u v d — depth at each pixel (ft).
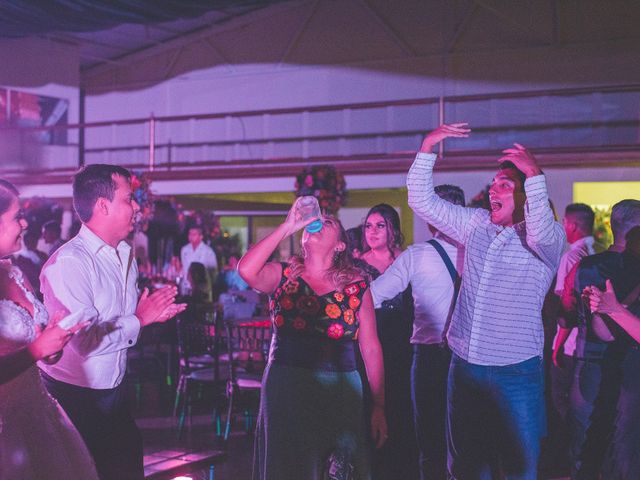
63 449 8.89
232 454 17.83
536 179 9.76
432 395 12.40
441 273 12.23
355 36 52.44
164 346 37.45
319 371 9.53
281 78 54.70
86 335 9.39
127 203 10.07
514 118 48.16
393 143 51.44
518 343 10.32
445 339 12.25
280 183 42.11
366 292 10.02
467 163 36.96
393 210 14.24
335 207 27.81
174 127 58.18
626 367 11.55
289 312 9.66
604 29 46.01
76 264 9.58
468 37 49.42
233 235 56.24
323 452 9.51
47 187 48.67
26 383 8.63
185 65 57.98
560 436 17.44
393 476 13.34
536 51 47.57
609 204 41.96
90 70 61.05
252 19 55.16
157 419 21.94
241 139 55.93
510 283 10.34
